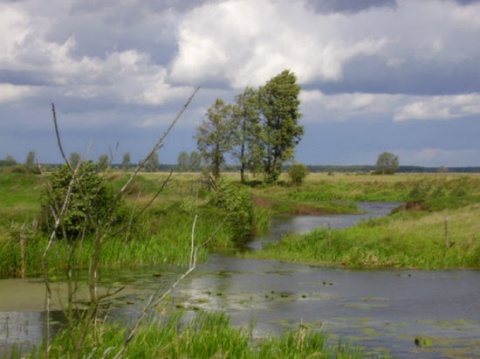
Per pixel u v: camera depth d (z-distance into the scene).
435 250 25.98
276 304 16.42
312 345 11.41
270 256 27.16
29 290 17.14
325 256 26.41
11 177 41.31
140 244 25.19
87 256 21.42
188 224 30.73
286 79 87.50
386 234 28.91
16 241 20.75
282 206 59.91
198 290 18.38
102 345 9.17
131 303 15.76
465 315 15.33
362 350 11.84
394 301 17.09
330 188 84.50
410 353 11.73
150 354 9.30
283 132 86.75
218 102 82.19
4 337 12.16
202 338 10.37
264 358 9.88
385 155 132.25
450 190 75.69
